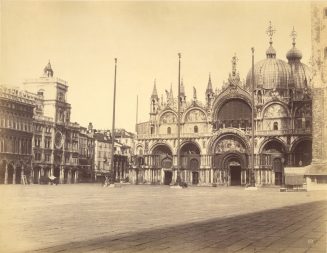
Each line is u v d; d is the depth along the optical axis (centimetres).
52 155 11231
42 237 1952
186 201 4172
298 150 10456
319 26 6519
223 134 11131
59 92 11356
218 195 5494
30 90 10875
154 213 2902
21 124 10181
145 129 12162
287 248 1748
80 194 5400
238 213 2950
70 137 12212
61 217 2634
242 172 10906
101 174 14088
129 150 15825
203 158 11331
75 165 12469
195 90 11788
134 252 1656
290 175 8612
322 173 6631
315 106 6800
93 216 2697
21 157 10169
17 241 1870
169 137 11769
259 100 10906
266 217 2712
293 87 10706
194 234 2022
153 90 12238
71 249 1705
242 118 11181
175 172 11600
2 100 9512
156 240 1872
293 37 6750
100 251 1672
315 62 6819
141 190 7200
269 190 7619
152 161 11988
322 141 6756
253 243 1839
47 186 8725
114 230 2125
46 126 11106
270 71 11294
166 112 12038
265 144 10694
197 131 11631
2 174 9631
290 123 10512
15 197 4572
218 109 11362
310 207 3497
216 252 1677
